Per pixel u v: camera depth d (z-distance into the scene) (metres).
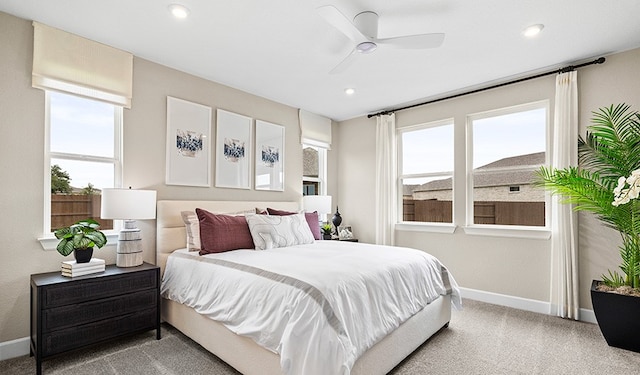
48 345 2.03
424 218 4.33
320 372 1.47
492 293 3.56
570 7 2.21
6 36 2.29
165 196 3.12
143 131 2.99
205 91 3.50
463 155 3.87
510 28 2.48
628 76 2.82
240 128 3.82
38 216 2.40
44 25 2.43
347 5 2.19
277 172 4.26
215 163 3.55
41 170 2.43
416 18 2.35
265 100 4.15
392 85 3.70
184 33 2.57
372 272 2.07
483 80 3.55
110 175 2.82
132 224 2.71
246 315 1.89
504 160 3.66
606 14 2.29
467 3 2.16
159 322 2.57
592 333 2.68
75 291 2.15
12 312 2.27
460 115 3.92
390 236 4.46
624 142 2.57
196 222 2.89
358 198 4.98
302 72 3.34
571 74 3.06
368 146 4.89
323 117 4.99
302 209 4.52
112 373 2.02
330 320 1.57
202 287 2.33
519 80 3.42
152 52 2.90
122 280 2.37
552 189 2.89
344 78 3.50
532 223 3.44
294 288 1.75
